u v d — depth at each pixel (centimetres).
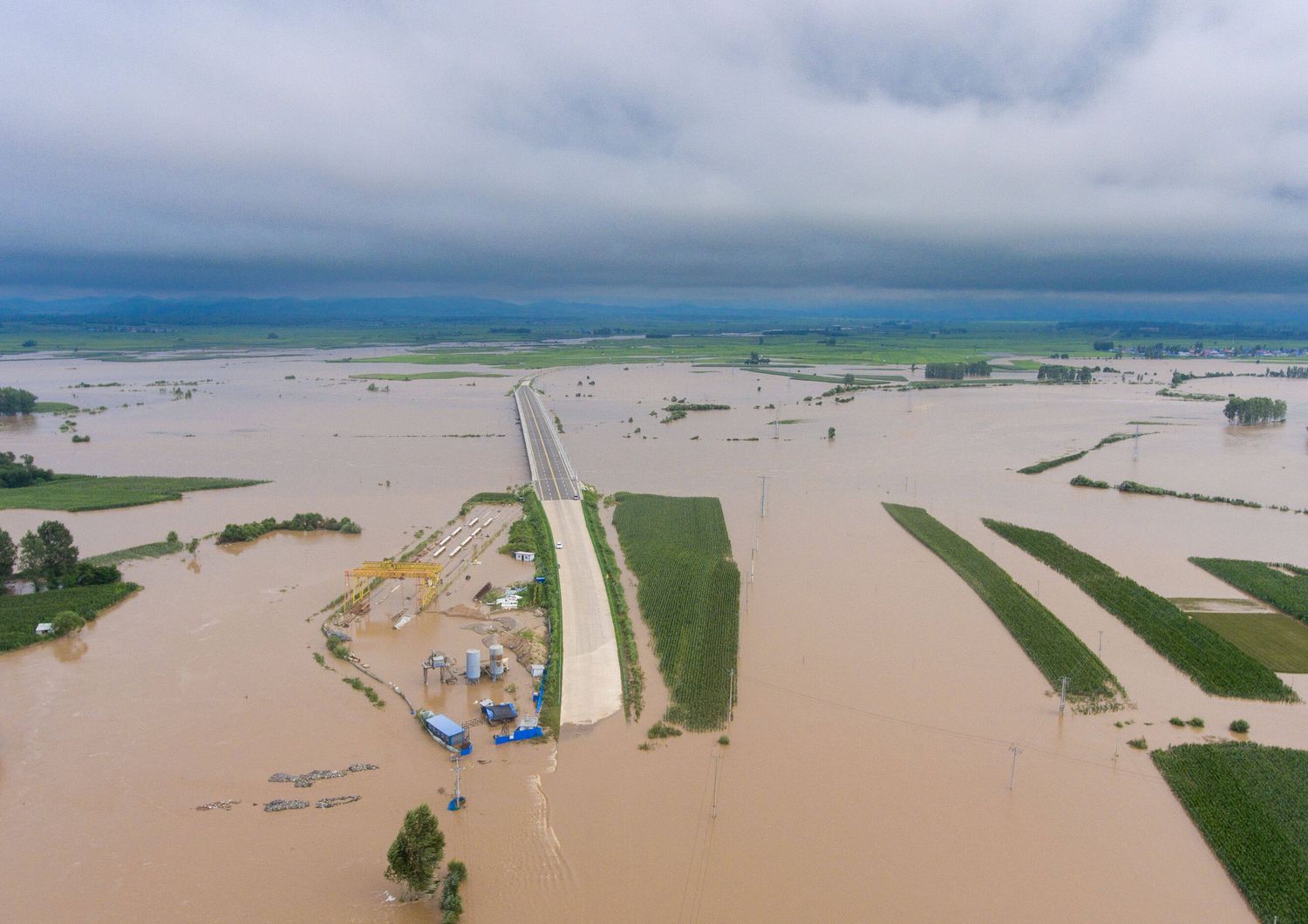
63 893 7525
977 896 7619
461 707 10794
